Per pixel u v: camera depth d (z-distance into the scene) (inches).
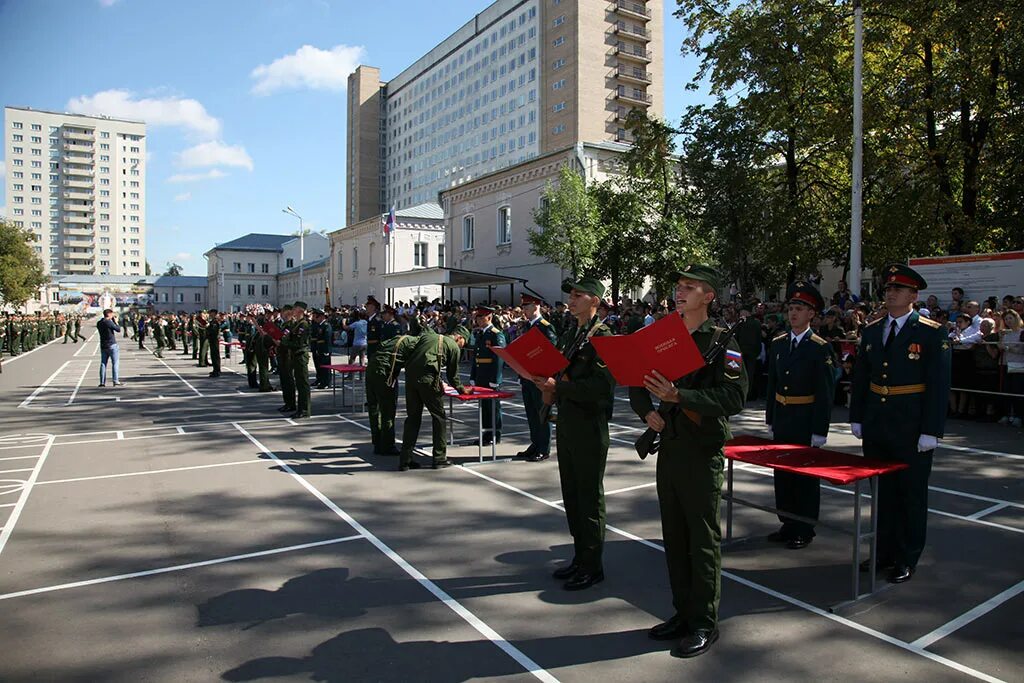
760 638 161.5
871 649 155.9
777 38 778.2
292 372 523.8
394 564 209.5
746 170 901.2
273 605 180.2
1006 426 440.8
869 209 792.9
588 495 189.2
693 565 155.7
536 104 3021.7
